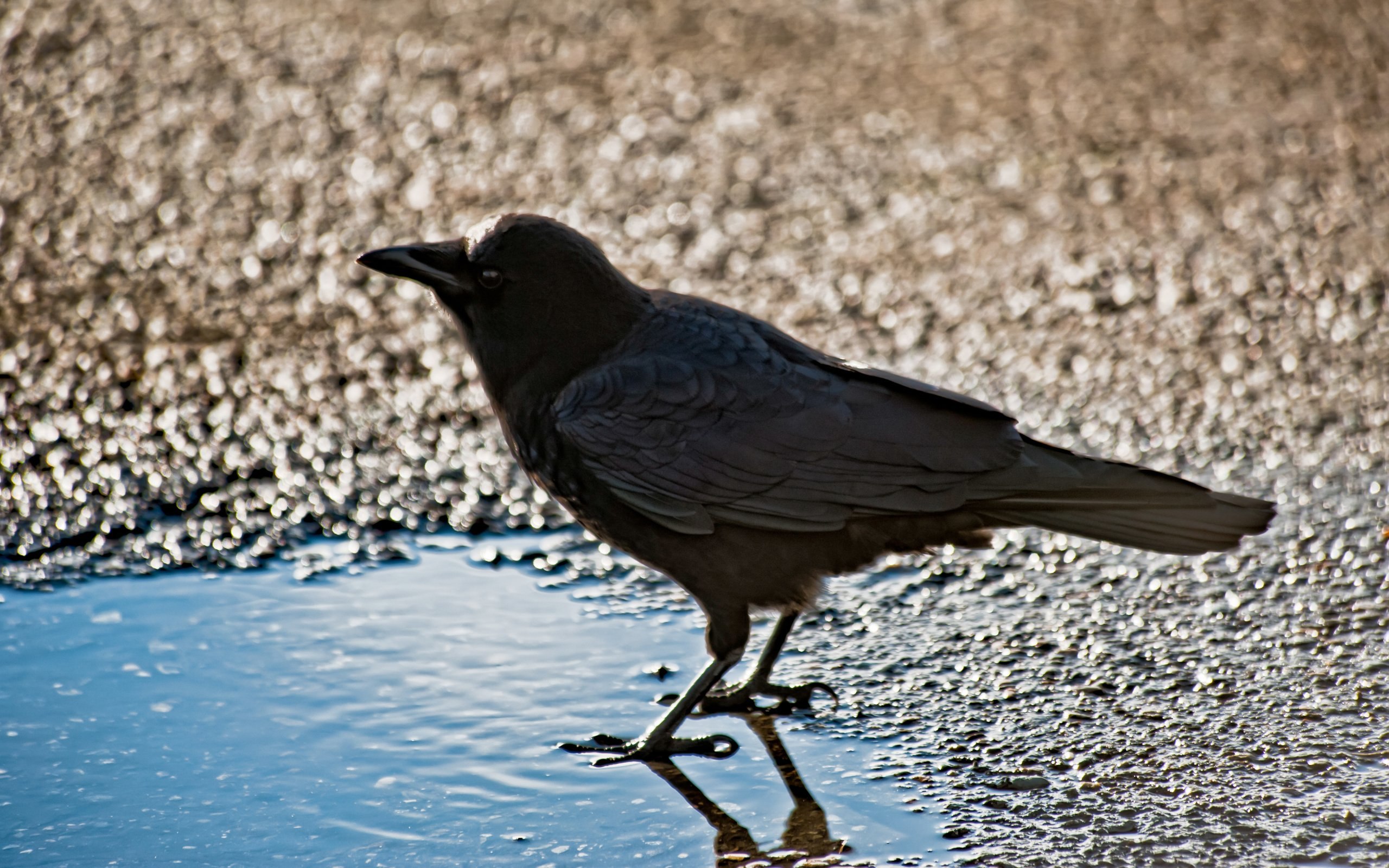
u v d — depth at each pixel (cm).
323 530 918
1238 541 666
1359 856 570
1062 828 601
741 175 1680
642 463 700
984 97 1941
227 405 1103
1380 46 2098
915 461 685
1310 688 719
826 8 2358
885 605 833
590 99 1928
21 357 1170
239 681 730
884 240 1500
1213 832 592
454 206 1578
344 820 614
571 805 631
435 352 1228
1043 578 863
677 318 733
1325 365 1185
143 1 2228
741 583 706
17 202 1531
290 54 2058
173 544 888
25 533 889
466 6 2328
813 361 718
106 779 639
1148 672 744
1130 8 2348
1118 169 1683
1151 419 1098
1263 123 1816
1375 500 949
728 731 704
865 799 632
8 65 1941
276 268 1401
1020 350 1238
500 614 814
